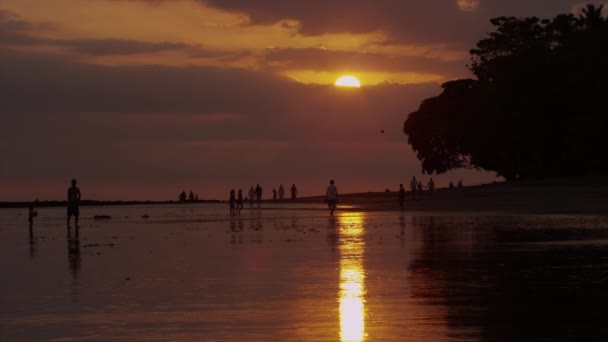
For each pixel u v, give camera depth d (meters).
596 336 10.40
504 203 62.22
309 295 14.38
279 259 21.19
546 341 10.14
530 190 72.19
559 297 13.61
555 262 19.08
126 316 12.37
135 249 25.39
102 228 39.97
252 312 12.62
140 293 14.84
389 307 12.88
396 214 52.91
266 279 16.80
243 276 17.39
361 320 11.77
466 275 16.84
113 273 18.19
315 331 11.03
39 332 11.14
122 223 45.75
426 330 10.94
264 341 10.45
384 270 18.11
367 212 58.66
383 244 25.80
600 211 48.62
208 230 36.38
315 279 16.69
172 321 11.91
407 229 34.09
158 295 14.56
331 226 38.16
